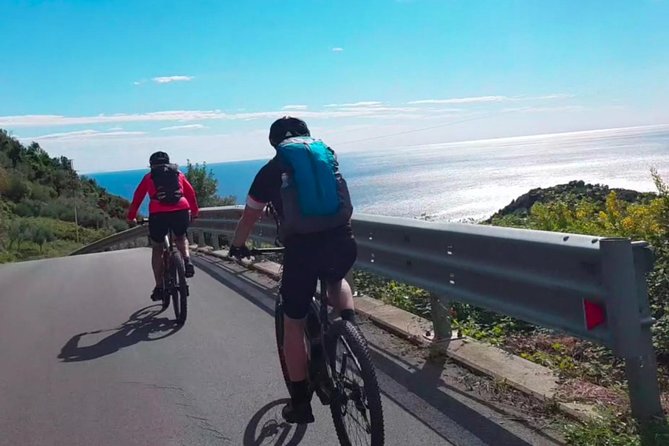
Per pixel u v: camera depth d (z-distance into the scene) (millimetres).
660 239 6355
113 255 17500
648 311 3506
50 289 10898
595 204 9258
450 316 5852
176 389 5152
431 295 5477
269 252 4227
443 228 4961
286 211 3619
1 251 37688
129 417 4660
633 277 3412
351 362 3516
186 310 7191
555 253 3867
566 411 3928
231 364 5672
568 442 3633
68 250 42781
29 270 14766
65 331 7398
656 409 3527
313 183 3609
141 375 5562
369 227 6258
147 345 6504
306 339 3922
